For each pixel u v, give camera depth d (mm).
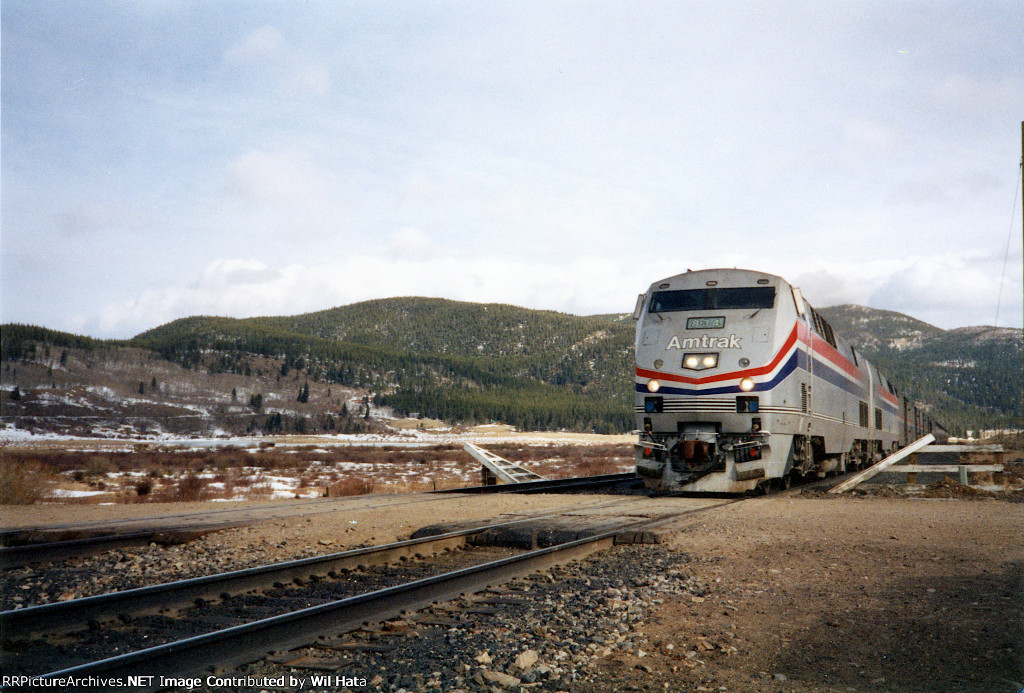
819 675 5645
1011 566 9539
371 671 5477
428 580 7613
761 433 17250
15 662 5664
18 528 13164
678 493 19953
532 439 164000
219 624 6766
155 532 12164
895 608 7480
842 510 15469
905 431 42719
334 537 12703
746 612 7402
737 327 17875
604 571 9391
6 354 191000
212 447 90438
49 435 130000
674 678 5559
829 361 22266
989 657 6027
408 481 35000
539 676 5500
